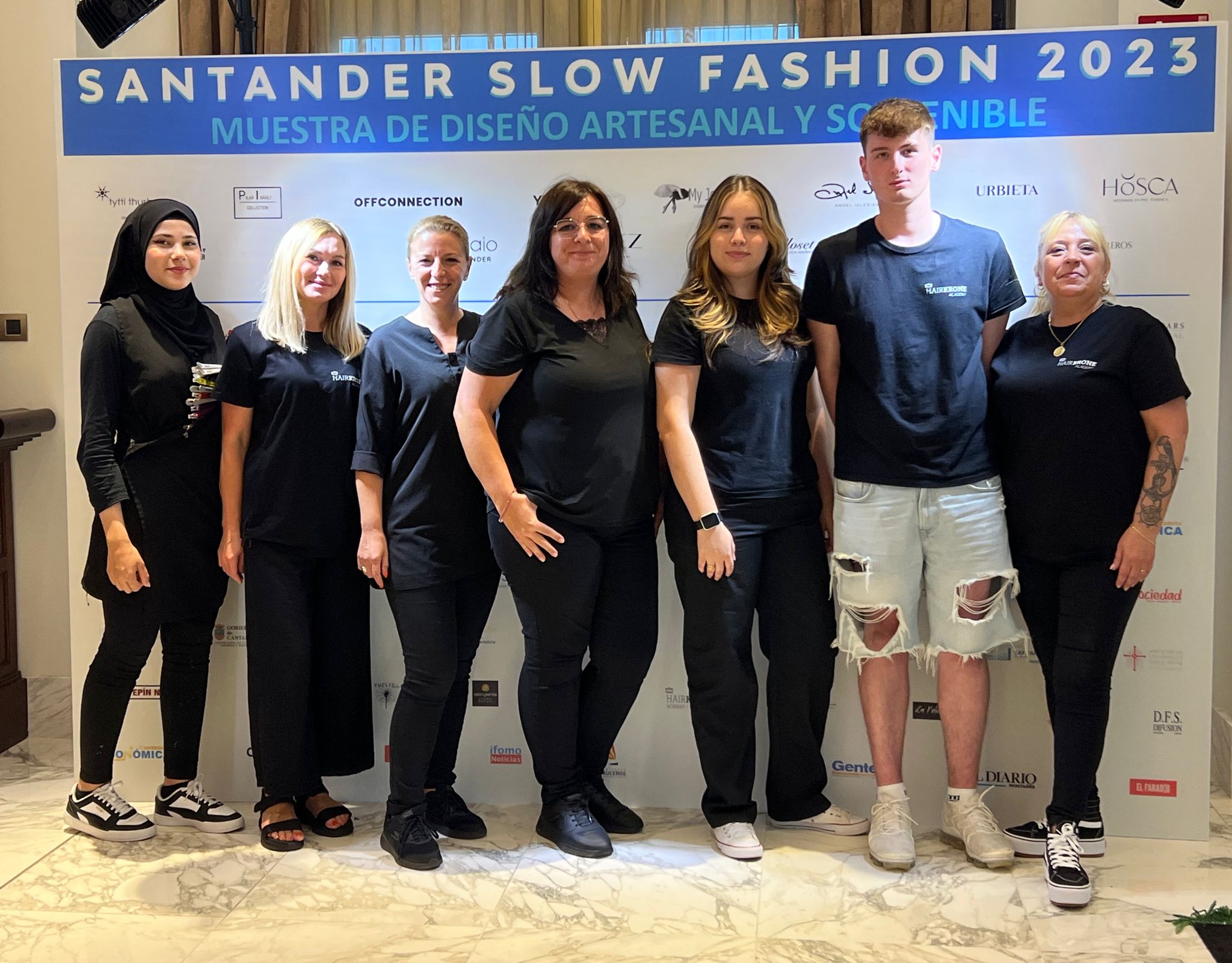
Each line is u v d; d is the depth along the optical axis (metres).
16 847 2.66
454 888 2.42
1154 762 2.68
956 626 2.48
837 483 2.52
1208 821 2.67
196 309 2.72
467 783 2.91
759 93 2.68
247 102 2.79
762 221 2.43
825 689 2.62
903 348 2.40
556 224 2.37
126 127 2.82
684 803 2.87
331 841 2.68
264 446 2.58
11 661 3.46
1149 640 2.66
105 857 2.59
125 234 2.62
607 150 2.73
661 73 2.70
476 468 2.40
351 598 2.72
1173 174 2.58
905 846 2.50
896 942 2.17
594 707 2.63
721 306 2.44
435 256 2.52
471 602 2.62
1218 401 2.61
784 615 2.55
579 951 2.14
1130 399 2.36
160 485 2.60
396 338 2.54
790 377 2.46
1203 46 2.55
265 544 2.59
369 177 2.79
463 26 3.67
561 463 2.40
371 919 2.27
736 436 2.47
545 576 2.43
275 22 3.54
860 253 2.44
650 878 2.46
